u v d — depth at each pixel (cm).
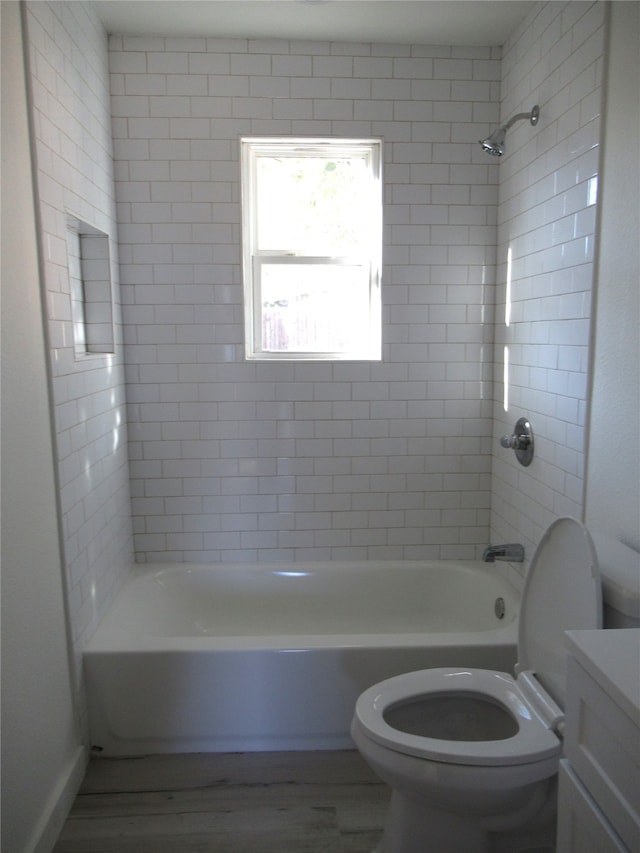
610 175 161
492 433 262
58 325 172
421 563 265
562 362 191
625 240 154
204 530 262
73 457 184
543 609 156
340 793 179
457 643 195
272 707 194
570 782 104
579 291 179
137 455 256
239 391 255
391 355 256
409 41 239
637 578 132
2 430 137
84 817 170
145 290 247
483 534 267
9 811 138
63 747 173
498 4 211
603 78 163
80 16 197
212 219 244
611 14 161
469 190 249
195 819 170
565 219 188
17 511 144
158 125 239
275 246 259
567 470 188
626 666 94
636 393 149
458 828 144
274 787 182
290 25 227
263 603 261
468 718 162
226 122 240
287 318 261
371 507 265
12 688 140
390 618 262
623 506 156
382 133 244
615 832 90
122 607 222
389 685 159
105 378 221
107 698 192
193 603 258
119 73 235
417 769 132
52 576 166
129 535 255
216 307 249
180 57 236
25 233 151
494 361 257
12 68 146
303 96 241
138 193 241
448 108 244
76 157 192
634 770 85
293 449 260
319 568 261
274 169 255
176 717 194
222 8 214
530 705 147
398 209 248
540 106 206
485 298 255
